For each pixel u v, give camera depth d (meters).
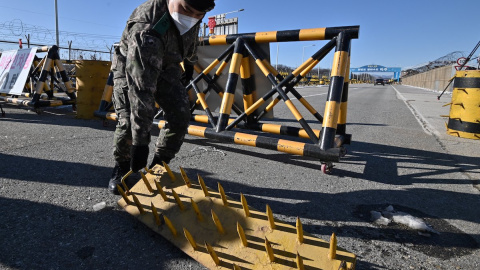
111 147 3.43
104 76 5.27
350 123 6.40
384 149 4.02
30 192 2.12
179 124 2.01
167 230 1.56
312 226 1.87
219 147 3.72
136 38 1.63
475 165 3.31
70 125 4.67
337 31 2.74
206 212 1.57
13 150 3.12
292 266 1.21
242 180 2.61
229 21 13.10
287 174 2.83
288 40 3.05
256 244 1.34
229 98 3.17
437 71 36.03
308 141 4.47
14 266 1.35
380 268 1.47
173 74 1.94
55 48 5.77
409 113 8.63
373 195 2.40
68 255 1.46
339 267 1.15
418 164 3.32
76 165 2.75
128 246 1.55
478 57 10.00
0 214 1.79
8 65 6.55
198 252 1.39
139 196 1.83
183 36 1.88
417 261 1.55
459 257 1.60
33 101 5.46
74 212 1.87
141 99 1.63
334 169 3.04
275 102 3.53
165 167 1.87
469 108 4.81
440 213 2.12
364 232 1.82
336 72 2.58
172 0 1.68
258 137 2.77
